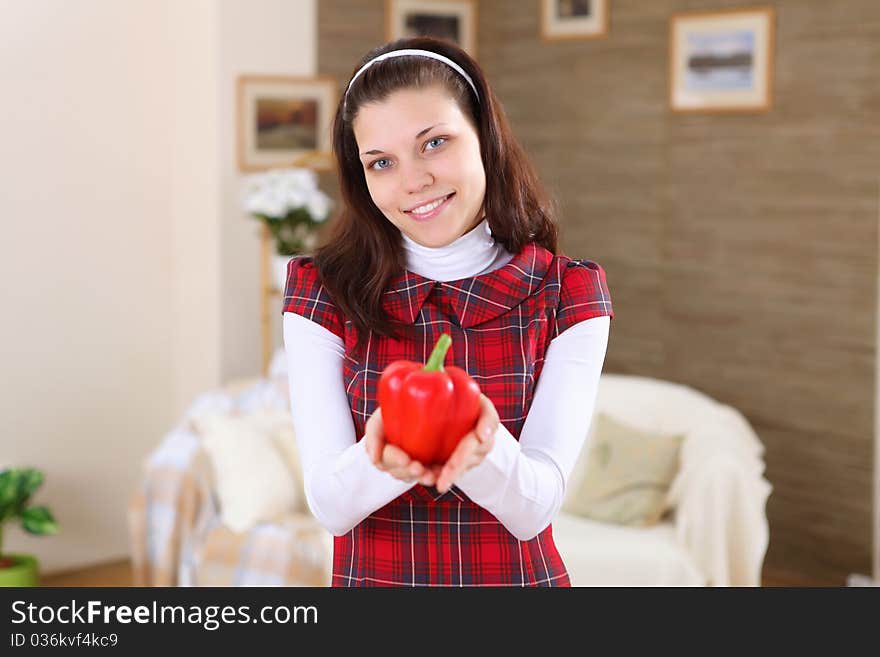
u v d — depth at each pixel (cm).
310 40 562
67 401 539
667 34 535
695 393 468
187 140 555
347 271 161
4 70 509
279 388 482
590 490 438
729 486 411
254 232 553
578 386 156
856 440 474
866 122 461
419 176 151
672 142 537
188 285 563
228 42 537
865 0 458
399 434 129
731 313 519
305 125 563
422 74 151
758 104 499
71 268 536
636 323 562
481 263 162
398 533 156
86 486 548
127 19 543
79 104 532
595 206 577
